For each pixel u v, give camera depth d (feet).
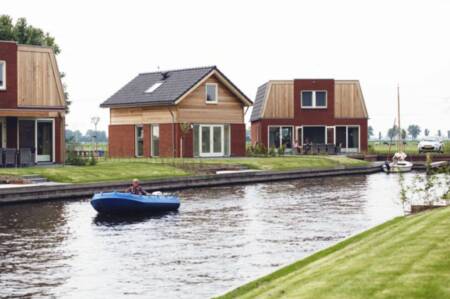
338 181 155.63
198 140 176.24
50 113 137.49
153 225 86.58
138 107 182.29
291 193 125.49
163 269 61.36
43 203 104.17
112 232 81.05
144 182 123.54
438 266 42.63
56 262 64.34
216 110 178.81
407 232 57.82
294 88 224.33
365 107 228.22
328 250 59.67
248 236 78.13
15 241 74.59
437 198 88.28
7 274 59.62
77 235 78.69
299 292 39.19
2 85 134.21
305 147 216.74
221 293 52.42
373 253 49.67
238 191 128.47
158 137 177.58
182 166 149.79
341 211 99.76
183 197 117.19
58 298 52.34
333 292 38.17
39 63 141.69
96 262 64.34
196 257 66.44
